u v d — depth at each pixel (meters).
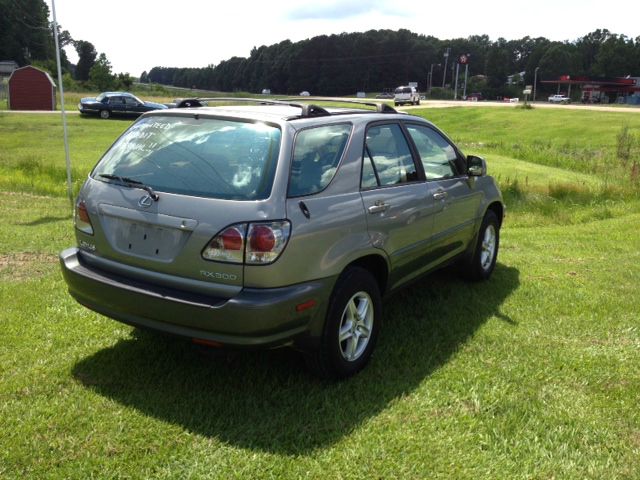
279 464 3.02
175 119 4.01
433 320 5.08
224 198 3.41
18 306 4.95
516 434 3.38
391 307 5.36
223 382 3.84
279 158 3.50
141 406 3.51
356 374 4.03
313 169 3.69
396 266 4.43
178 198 3.51
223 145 3.69
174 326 3.46
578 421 3.55
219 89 196.50
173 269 3.49
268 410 3.52
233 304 3.27
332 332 3.73
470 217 5.62
